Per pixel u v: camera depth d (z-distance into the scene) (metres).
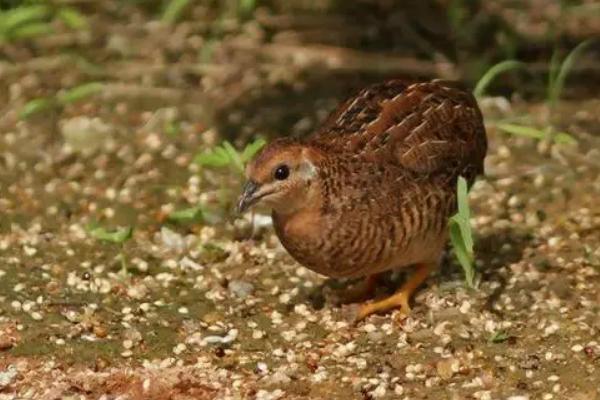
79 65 14.93
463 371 9.88
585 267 11.27
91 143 13.60
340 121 10.55
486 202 12.37
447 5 15.53
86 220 12.27
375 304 10.68
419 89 10.78
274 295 11.06
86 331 10.52
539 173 12.85
